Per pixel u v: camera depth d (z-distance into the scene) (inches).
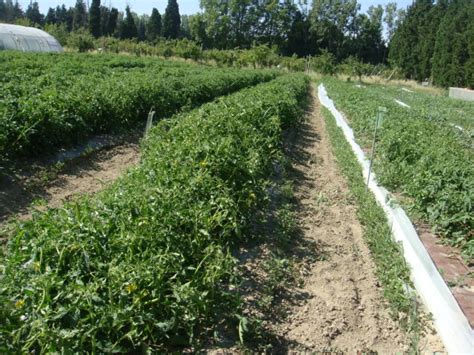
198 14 2839.6
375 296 200.8
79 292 141.6
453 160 282.4
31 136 334.0
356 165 388.8
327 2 2982.3
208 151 262.1
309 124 675.4
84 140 394.6
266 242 236.2
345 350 165.3
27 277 148.5
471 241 220.5
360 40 3046.3
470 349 156.9
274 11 2938.0
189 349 153.9
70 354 127.7
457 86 1663.4
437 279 195.8
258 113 412.8
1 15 3612.2
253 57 1996.8
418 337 171.6
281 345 164.1
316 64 2052.2
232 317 169.6
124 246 166.1
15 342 129.2
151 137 347.9
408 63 2219.5
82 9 3366.1
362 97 737.6
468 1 2140.7
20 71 580.4
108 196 212.8
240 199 243.9
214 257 186.1
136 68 916.0
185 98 600.7
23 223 175.9
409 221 252.1
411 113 618.2
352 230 271.0
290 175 369.4
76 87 449.4
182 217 192.7
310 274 214.1
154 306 150.3
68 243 158.7
